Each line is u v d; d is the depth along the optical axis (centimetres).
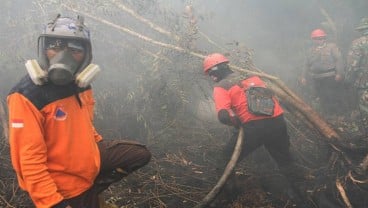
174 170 403
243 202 359
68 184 188
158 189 363
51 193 173
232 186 367
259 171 411
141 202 337
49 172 184
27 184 171
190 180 388
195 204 349
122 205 335
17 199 319
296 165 387
